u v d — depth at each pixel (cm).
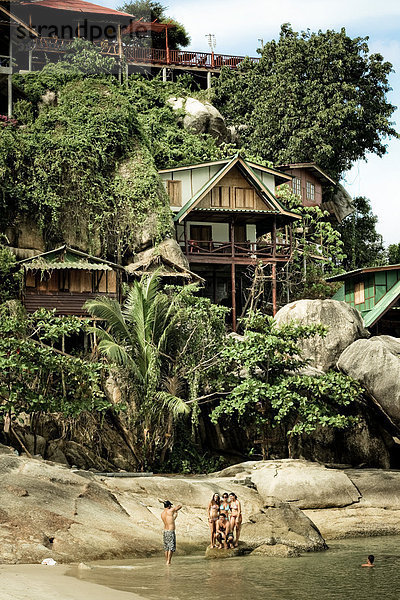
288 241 4794
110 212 4012
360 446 3388
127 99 4922
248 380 3144
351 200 6156
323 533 2561
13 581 1490
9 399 2641
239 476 2881
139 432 3108
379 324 4238
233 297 4231
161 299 3238
